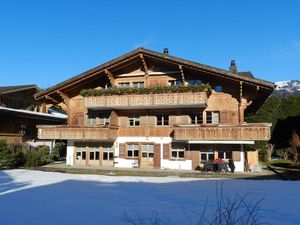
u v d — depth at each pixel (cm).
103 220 800
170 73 2884
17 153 2700
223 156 2639
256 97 2683
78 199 1087
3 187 1359
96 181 1588
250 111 3662
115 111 2992
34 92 3894
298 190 1324
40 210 909
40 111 4066
